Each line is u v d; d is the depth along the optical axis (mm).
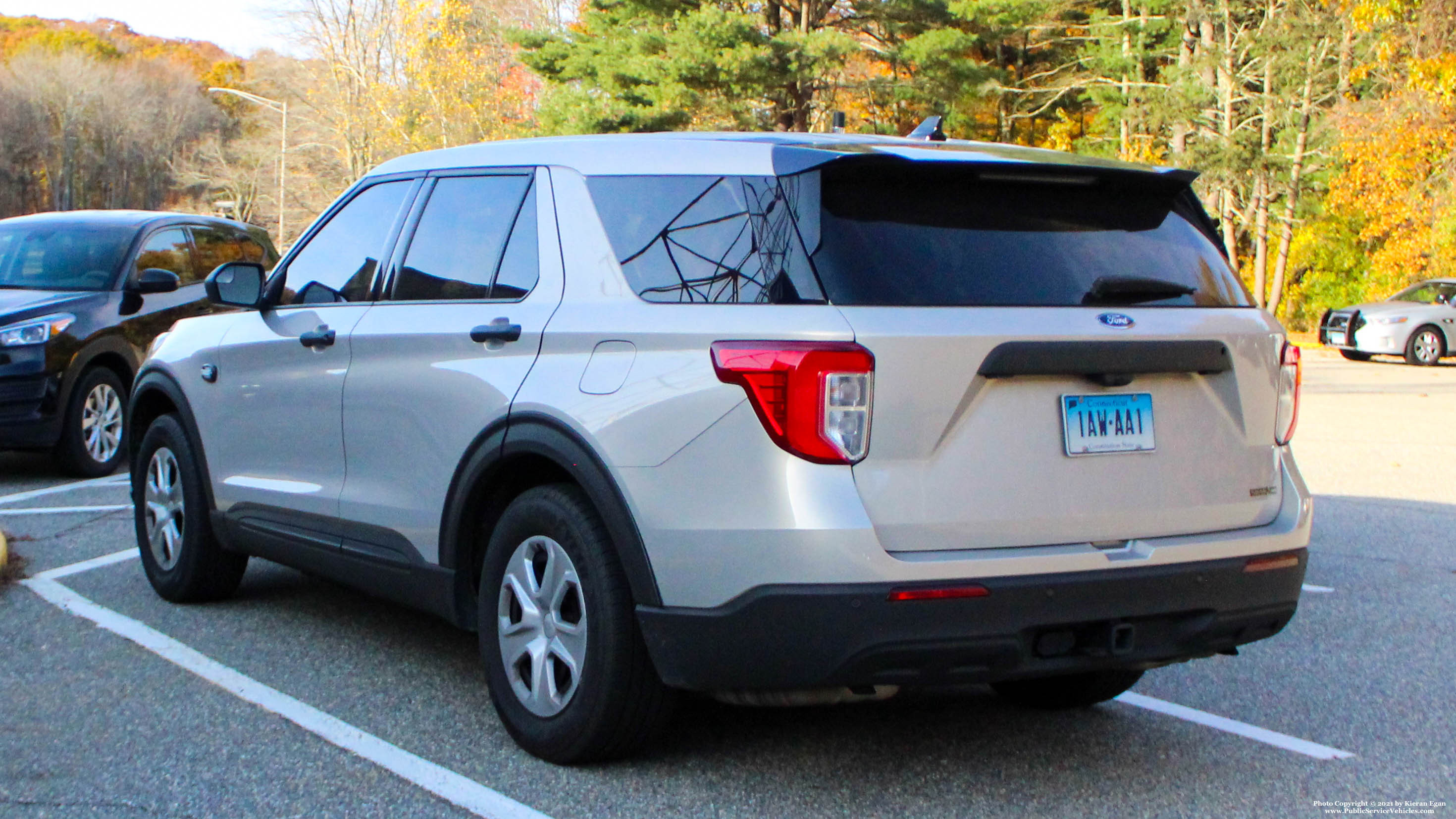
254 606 5684
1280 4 35094
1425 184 27562
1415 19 22703
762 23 35812
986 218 3504
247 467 5195
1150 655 3461
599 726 3600
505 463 3867
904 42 34625
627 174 3865
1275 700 4633
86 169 76562
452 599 4137
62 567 6383
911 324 3242
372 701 4379
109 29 89375
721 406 3285
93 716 4191
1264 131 34875
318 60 48438
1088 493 3408
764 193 3496
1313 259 35219
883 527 3197
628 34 34531
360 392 4492
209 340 5441
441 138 43844
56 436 9055
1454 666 5070
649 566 3396
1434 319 23359
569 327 3725
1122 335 3422
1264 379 3723
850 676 3209
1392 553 7285
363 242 4812
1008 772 3838
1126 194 3766
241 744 3953
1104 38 40844
